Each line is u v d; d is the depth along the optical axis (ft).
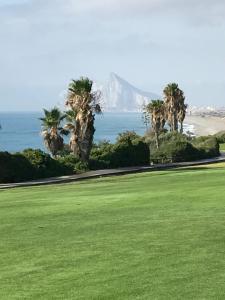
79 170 147.64
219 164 171.42
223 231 40.70
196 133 562.66
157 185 82.58
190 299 25.14
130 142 173.78
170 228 42.65
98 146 200.85
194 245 36.29
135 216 49.73
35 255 35.68
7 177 124.98
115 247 36.76
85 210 55.62
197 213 49.65
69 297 26.40
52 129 172.14
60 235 42.16
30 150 139.23
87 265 32.37
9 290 27.96
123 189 79.30
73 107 158.92
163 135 240.94
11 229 45.85
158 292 26.45
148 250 35.37
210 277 28.63
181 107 292.20
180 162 189.06
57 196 73.46
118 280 28.86
